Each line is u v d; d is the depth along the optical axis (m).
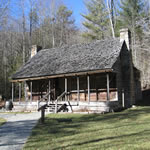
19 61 36.62
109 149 6.46
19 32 42.75
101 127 9.96
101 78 19.48
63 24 50.19
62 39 49.00
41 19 45.66
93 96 19.72
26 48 40.81
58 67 19.78
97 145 6.97
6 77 35.31
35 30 44.53
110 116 13.51
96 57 18.84
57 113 16.47
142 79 28.09
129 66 19.52
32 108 19.88
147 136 7.72
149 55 27.30
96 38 36.38
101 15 35.12
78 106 17.17
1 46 39.06
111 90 18.83
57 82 21.98
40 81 23.19
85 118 13.23
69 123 11.55
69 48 23.80
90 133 8.80
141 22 24.11
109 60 17.27
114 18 32.75
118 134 8.31
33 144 7.60
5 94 34.25
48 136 8.66
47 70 20.02
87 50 21.31
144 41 24.09
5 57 39.38
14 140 8.28
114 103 16.83
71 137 8.30
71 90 21.05
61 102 18.05
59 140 7.96
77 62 19.30
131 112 14.96
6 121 13.20
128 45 19.83
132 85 19.73
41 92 22.98
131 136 7.87
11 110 20.94
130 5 28.20
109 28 33.94
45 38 45.69
